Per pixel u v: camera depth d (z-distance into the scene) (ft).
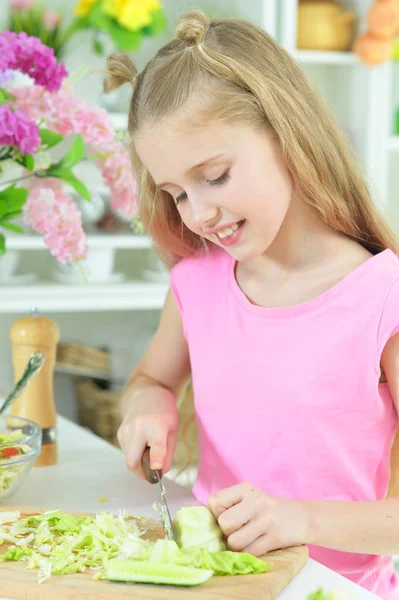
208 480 3.71
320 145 3.31
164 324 4.14
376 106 8.96
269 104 3.07
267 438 3.46
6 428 3.57
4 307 8.11
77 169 8.35
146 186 3.76
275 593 2.37
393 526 2.81
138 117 3.10
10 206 3.72
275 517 2.66
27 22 8.15
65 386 9.62
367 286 3.33
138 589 2.32
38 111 3.80
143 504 3.36
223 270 3.79
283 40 8.70
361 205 3.53
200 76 3.03
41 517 2.85
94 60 9.08
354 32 9.15
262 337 3.51
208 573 2.38
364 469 3.34
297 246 3.48
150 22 8.14
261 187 3.03
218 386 3.64
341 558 3.25
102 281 8.63
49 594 2.34
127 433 3.54
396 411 3.39
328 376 3.33
